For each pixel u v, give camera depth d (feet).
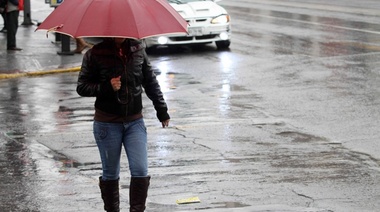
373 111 91.71
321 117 89.04
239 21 207.51
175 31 45.52
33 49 149.69
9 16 145.89
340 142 77.00
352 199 57.67
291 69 125.90
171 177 64.39
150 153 72.95
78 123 87.71
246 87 110.73
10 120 89.71
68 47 142.51
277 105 96.89
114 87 46.91
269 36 172.65
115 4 44.62
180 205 56.49
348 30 178.50
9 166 68.85
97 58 47.55
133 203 48.73
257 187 61.21
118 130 48.32
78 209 55.88
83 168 68.08
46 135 81.46
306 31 179.32
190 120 88.53
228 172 65.87
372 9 234.17
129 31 44.14
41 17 213.46
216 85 112.98
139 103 48.67
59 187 61.98
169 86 112.47
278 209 54.95
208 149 74.49
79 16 44.70
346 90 105.70
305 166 67.77
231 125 85.56
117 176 50.08
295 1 281.33
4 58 138.21
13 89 112.47
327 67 126.72
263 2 279.69
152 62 138.72
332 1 275.39
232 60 138.62
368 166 67.67
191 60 140.15
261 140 78.23
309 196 58.54
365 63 129.90
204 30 151.12
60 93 108.68
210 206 56.13
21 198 58.85
